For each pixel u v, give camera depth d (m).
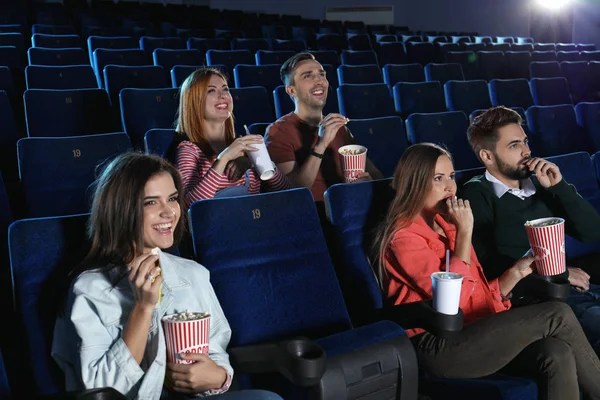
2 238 1.75
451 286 1.24
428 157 1.49
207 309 1.23
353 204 1.59
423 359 1.38
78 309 1.08
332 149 2.19
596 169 2.27
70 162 1.99
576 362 1.33
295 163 2.12
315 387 1.08
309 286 1.44
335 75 4.07
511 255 1.77
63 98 2.73
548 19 9.14
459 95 3.70
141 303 1.03
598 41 8.91
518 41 7.82
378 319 1.40
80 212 1.97
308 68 2.15
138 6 6.50
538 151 3.22
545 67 5.02
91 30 5.04
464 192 1.82
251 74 3.76
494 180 1.80
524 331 1.31
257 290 1.38
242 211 1.42
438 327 1.26
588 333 1.56
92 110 2.79
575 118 3.34
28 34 5.02
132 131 2.68
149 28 5.81
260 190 2.01
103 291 1.09
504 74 5.38
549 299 1.45
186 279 1.22
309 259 1.47
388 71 4.20
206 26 6.45
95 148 2.04
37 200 1.92
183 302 1.19
